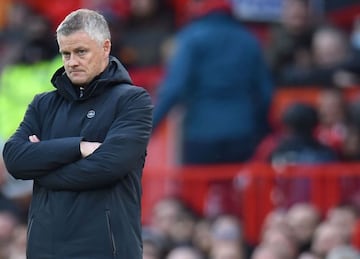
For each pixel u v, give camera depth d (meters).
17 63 39.69
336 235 28.77
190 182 32.81
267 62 38.06
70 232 17.08
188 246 31.56
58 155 17.20
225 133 34.41
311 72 36.62
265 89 35.16
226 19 34.91
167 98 34.22
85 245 17.03
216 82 34.53
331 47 36.66
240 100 34.66
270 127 36.06
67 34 17.22
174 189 32.97
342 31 39.06
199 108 34.56
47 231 17.17
